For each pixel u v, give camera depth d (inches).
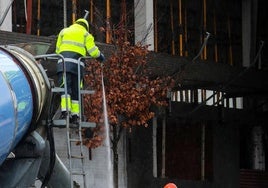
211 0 1028.5
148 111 698.8
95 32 866.8
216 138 904.3
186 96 912.9
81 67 414.3
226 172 910.4
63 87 381.4
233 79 861.2
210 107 898.1
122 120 688.4
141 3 862.5
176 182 845.8
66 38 410.6
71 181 346.9
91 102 637.3
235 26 1056.2
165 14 960.9
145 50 692.1
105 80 666.2
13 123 295.4
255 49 1014.4
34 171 327.6
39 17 826.2
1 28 704.4
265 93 944.3
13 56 316.5
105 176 772.0
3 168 325.4
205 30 1001.5
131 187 800.3
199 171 892.0
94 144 653.3
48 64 471.5
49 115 340.2
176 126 876.0
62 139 730.2
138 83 685.3
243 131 983.6
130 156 805.2
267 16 1068.5
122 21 805.2
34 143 323.9
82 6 877.2
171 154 867.4
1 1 707.4
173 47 959.0
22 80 308.2
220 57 1028.5
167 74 764.6
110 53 693.9
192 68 804.0
